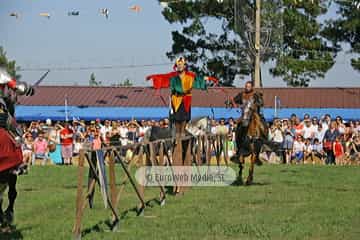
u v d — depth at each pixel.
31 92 10.73
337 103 42.59
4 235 10.85
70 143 27.78
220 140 21.67
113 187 11.14
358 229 11.34
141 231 11.11
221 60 51.34
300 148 28.23
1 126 9.98
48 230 11.34
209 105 41.50
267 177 20.39
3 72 10.34
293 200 14.84
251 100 18.39
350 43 50.97
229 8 50.22
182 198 15.19
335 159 27.56
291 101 42.75
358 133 28.08
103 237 10.62
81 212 10.20
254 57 40.53
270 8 38.56
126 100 43.12
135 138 27.84
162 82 17.39
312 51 50.28
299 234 10.85
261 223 11.87
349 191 16.56
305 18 49.50
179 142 15.79
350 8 49.72
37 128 29.16
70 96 43.69
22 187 18.16
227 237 10.69
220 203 14.38
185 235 10.80
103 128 28.77
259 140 18.09
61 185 18.64
